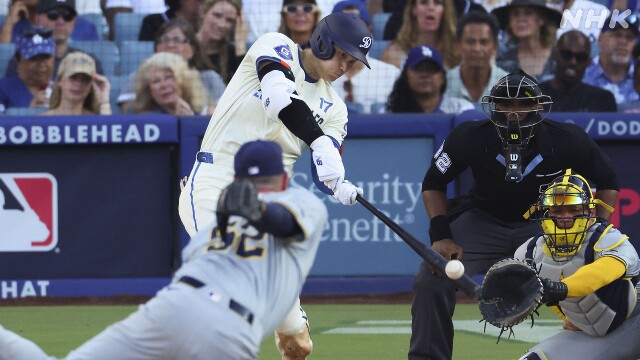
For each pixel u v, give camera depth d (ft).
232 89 60.70
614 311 52.90
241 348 41.55
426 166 111.45
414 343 59.41
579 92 122.72
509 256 65.51
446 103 123.65
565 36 123.34
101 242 112.57
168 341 41.04
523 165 61.11
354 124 111.04
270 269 42.98
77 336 88.89
